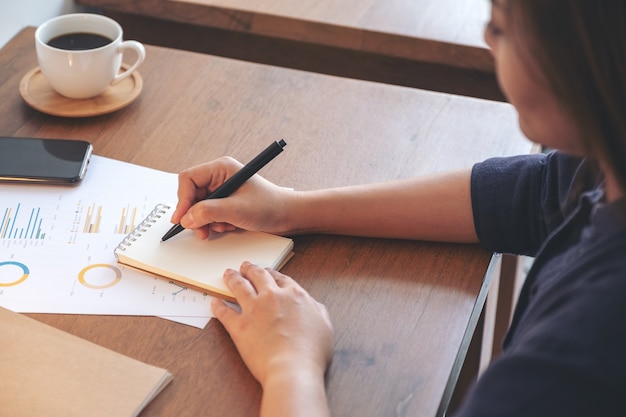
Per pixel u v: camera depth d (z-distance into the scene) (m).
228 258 0.91
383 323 0.86
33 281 0.87
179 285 0.88
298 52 1.57
